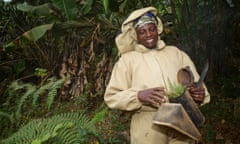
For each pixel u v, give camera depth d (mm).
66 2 4637
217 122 5160
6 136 4223
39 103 5492
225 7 5875
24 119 4617
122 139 4602
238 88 5773
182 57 2924
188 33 5992
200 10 5961
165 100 2559
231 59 6586
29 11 4961
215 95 5863
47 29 4816
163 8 6137
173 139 2762
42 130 3428
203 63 6207
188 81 2633
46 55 7062
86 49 6102
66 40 6016
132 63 2766
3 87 6352
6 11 6797
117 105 2697
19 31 7035
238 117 5133
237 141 4746
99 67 5461
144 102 2561
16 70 6902
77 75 5836
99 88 5531
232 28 6234
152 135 2719
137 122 2793
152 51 2791
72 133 3422
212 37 6117
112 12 5109
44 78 6793
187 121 2414
